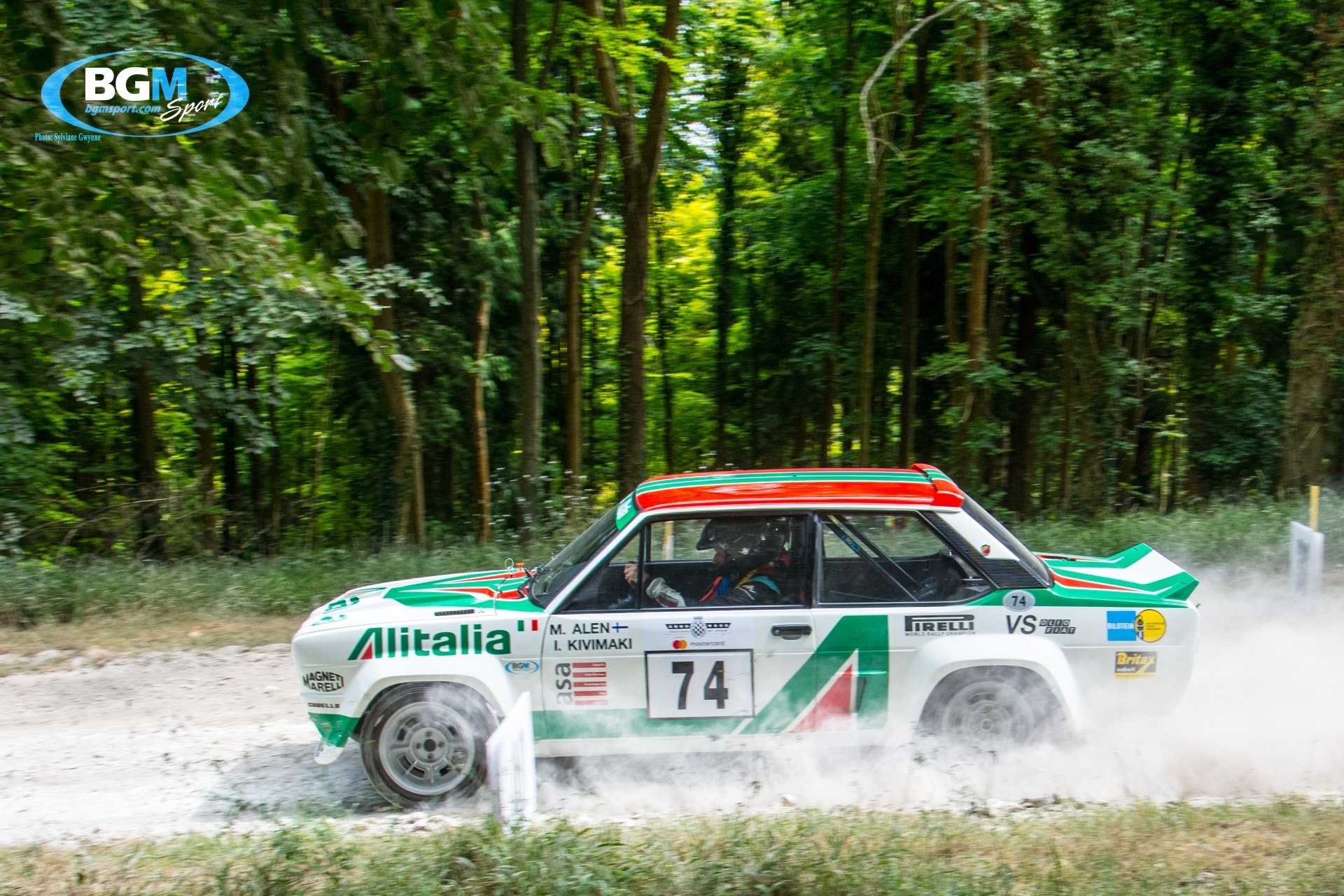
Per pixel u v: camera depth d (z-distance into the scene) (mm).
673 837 4504
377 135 5410
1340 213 13102
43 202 4918
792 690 5461
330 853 4316
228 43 5000
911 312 18844
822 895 3770
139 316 13570
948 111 16391
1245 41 16641
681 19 19281
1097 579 5746
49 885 4363
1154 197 13188
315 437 21312
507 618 5500
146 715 7387
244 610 10172
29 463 15102
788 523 5602
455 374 17656
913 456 21906
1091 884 3893
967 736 5484
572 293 17766
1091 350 14141
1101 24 13070
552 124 5789
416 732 5496
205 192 5258
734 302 25516
